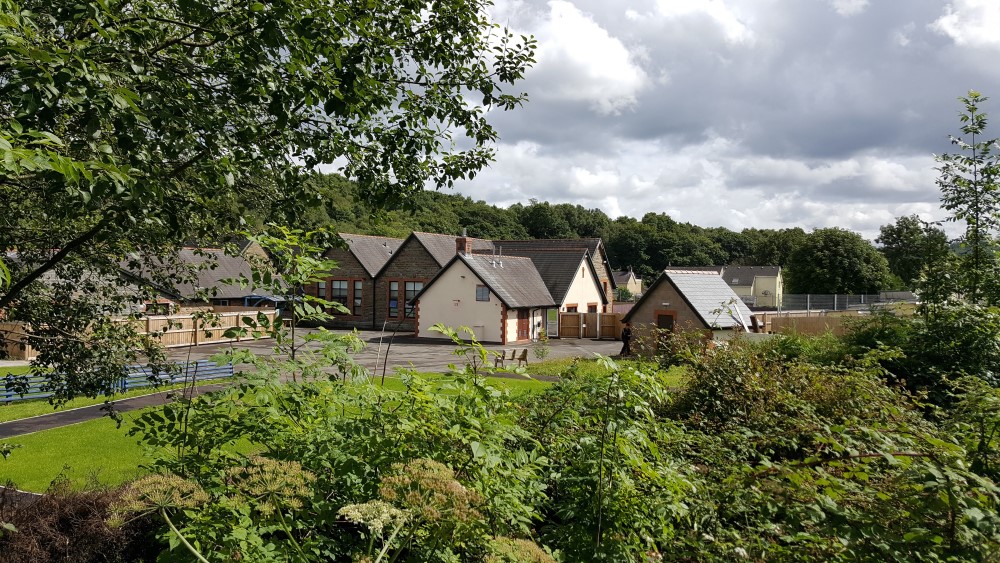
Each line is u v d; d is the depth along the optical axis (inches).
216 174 192.5
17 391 302.0
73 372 278.7
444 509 113.0
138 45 177.6
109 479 340.5
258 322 167.5
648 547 170.7
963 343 418.0
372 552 131.3
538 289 1531.7
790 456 257.8
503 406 163.5
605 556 157.9
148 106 165.9
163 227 229.5
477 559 143.2
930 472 123.0
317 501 131.7
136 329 303.6
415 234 1568.7
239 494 120.3
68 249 207.9
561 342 1435.8
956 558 115.6
